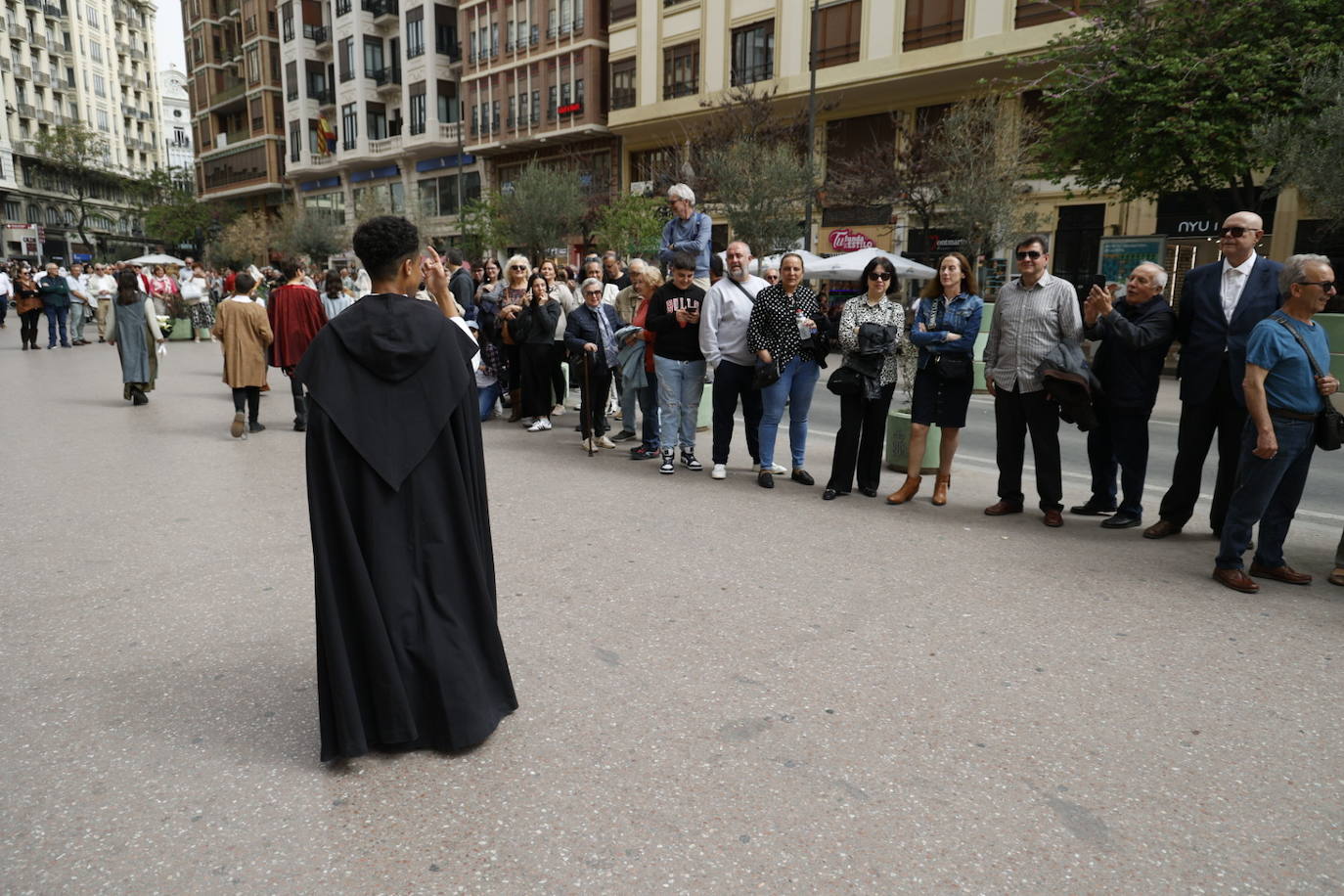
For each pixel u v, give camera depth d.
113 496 6.39
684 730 3.08
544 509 6.11
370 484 2.75
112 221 78.56
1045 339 5.72
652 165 30.38
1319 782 2.82
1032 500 6.62
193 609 4.19
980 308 6.09
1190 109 15.11
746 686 3.42
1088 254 23.48
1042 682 3.47
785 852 2.43
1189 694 3.39
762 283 7.11
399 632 2.82
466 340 2.94
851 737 3.04
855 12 26.47
